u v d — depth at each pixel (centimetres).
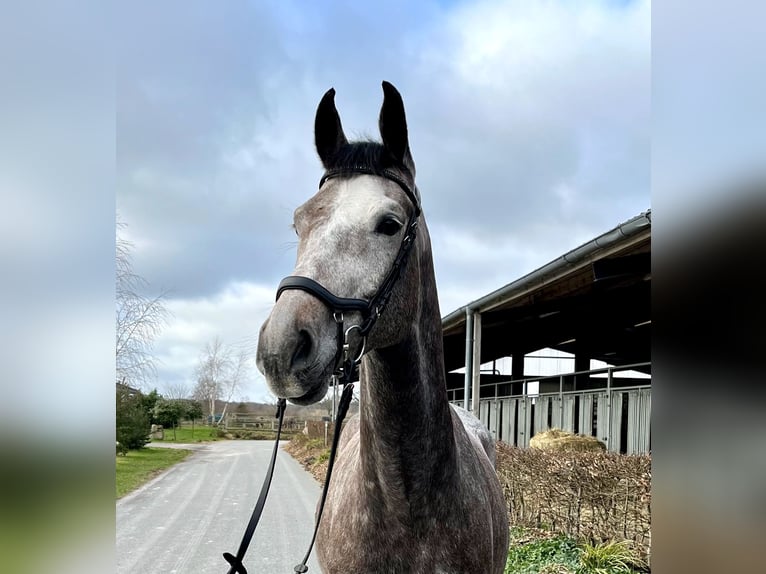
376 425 179
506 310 1046
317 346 145
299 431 3356
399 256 168
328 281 153
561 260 656
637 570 451
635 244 591
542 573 454
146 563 551
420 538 182
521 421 1259
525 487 639
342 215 163
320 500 222
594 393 970
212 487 1080
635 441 838
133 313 1647
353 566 185
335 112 191
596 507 513
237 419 3753
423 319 186
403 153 179
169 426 3297
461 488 194
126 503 896
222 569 531
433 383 186
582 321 1179
